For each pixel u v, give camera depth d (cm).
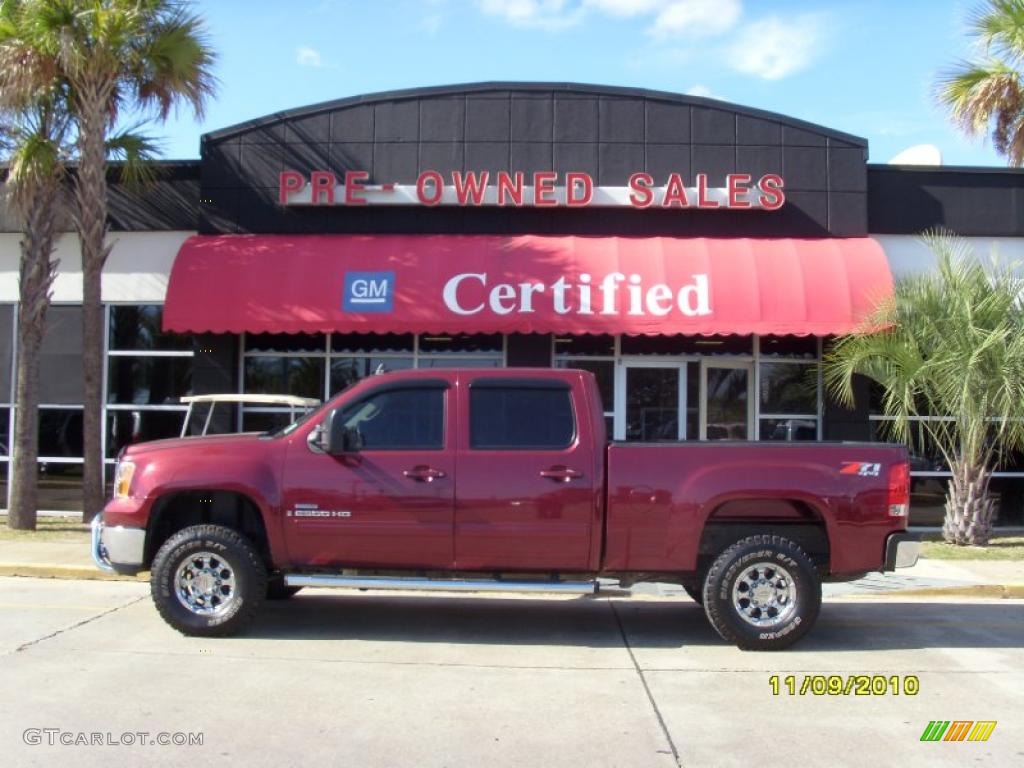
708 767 510
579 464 760
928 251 1498
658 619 899
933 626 881
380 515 761
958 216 1502
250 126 1495
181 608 777
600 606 964
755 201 1460
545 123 1487
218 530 781
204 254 1402
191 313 1352
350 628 837
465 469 762
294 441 782
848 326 1324
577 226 1474
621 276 1357
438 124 1491
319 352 1484
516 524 756
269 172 1492
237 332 1358
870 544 764
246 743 535
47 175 1318
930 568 1147
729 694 646
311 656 734
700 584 799
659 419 1482
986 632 856
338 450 757
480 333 1439
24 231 1341
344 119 1495
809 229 1476
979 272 1296
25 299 1331
